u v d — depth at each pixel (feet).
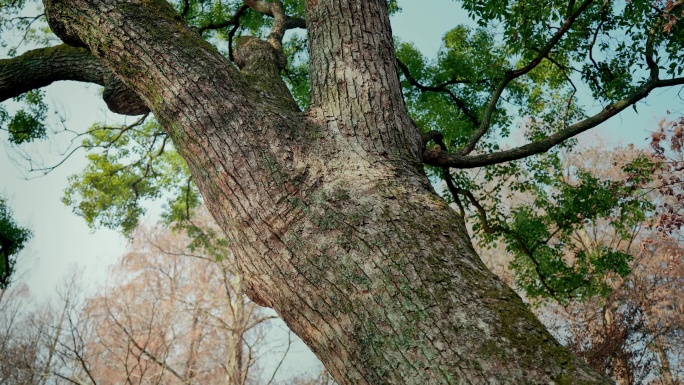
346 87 8.40
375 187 6.79
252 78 9.20
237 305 42.52
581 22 20.99
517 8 19.04
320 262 6.13
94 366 37.83
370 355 5.42
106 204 33.73
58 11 8.86
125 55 8.23
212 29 26.13
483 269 6.05
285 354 30.37
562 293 25.52
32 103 25.41
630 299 34.42
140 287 47.70
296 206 6.64
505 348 4.94
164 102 7.88
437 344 5.12
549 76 25.29
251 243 6.79
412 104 26.04
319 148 7.38
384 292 5.64
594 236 47.26
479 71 25.49
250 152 7.20
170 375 40.63
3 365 30.91
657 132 20.30
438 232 6.30
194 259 54.85
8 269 26.37
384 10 10.05
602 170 49.24
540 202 25.64
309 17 9.90
